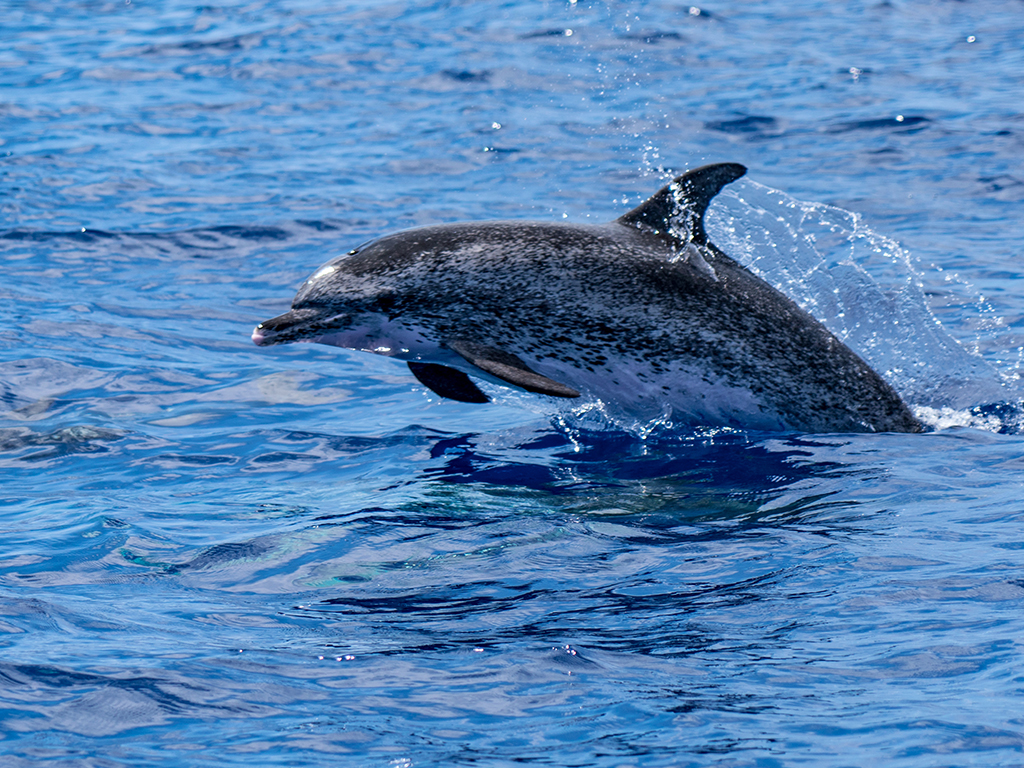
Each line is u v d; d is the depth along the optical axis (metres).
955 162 59.66
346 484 25.44
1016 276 42.16
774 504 23.27
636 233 30.42
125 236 49.41
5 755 13.71
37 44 92.56
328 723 14.65
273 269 45.88
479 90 78.62
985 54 86.00
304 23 98.81
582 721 14.63
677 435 29.22
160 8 107.56
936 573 18.97
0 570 20.11
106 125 69.50
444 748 14.02
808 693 15.20
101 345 36.38
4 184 56.38
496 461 27.03
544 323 29.44
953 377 32.81
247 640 17.20
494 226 30.27
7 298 40.88
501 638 17.19
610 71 82.81
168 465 26.84
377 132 69.31
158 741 14.17
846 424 29.53
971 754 13.47
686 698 15.16
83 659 16.33
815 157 61.75
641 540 21.34
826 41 92.00
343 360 36.28
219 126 70.31
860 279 41.69
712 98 75.12
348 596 19.03
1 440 28.52
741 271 30.84
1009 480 24.09
